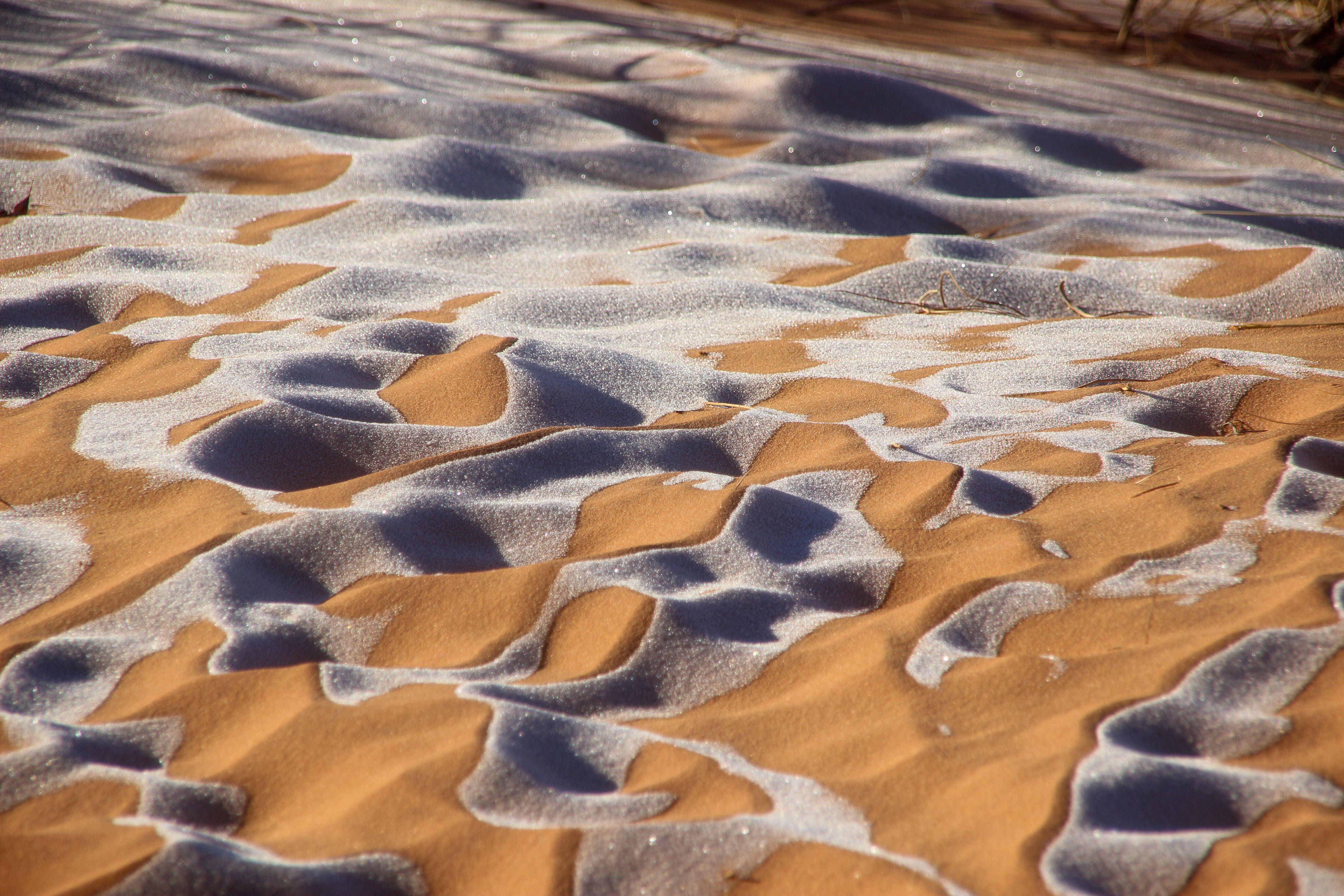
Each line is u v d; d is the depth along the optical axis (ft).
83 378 12.96
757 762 11.43
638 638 11.76
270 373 12.87
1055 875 11.04
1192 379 12.99
